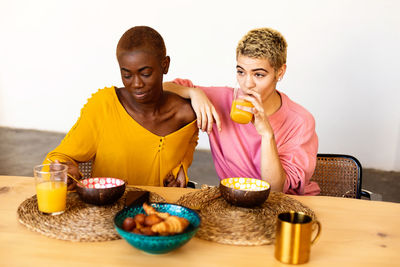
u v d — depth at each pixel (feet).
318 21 11.94
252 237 2.98
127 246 2.85
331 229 3.27
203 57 12.91
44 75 13.71
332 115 12.45
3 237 2.91
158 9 12.76
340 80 12.19
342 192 5.42
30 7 13.21
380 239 3.13
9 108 14.06
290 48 12.23
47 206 3.23
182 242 2.61
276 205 3.67
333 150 12.62
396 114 12.07
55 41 13.42
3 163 11.45
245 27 12.44
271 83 4.71
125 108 4.77
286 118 5.23
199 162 12.41
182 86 5.14
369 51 11.87
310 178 5.40
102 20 13.10
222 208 3.54
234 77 12.90
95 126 4.68
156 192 4.08
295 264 2.66
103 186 3.76
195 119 4.97
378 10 11.55
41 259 2.63
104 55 13.37
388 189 11.14
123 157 4.80
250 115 4.38
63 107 13.89
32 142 13.11
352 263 2.73
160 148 4.83
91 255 2.71
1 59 13.69
